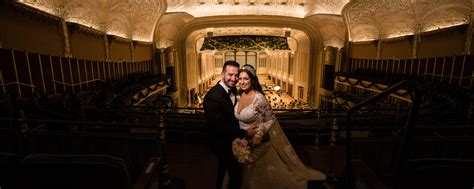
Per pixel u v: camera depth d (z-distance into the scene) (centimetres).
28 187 158
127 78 1460
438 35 1275
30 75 838
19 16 792
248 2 2147
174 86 2212
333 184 257
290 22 2277
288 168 316
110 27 1411
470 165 149
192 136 565
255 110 265
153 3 1702
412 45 1468
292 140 546
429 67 1334
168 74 2162
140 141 338
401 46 1567
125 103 1055
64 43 1015
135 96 1286
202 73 3412
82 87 1133
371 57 1881
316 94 2500
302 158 473
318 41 2397
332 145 277
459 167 149
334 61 2242
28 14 826
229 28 2452
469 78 1088
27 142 362
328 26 2195
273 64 4150
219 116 259
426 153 380
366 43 1933
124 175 157
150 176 226
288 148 329
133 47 1705
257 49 2789
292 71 3206
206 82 3688
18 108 530
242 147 261
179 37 2306
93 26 1241
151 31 1969
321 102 2445
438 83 1141
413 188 157
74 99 835
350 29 2050
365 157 396
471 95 832
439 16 1284
